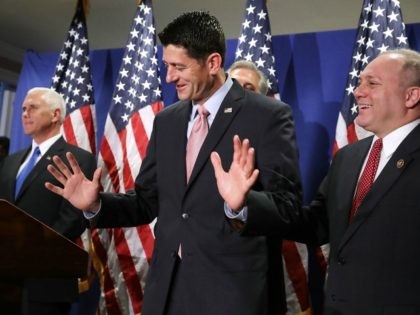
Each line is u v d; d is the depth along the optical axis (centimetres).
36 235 141
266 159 160
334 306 159
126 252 324
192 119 178
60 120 298
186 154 171
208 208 159
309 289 311
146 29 349
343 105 295
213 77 171
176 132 176
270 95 308
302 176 324
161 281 162
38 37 530
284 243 293
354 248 158
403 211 153
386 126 173
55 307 261
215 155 146
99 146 379
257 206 145
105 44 529
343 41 330
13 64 568
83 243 334
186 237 160
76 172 171
